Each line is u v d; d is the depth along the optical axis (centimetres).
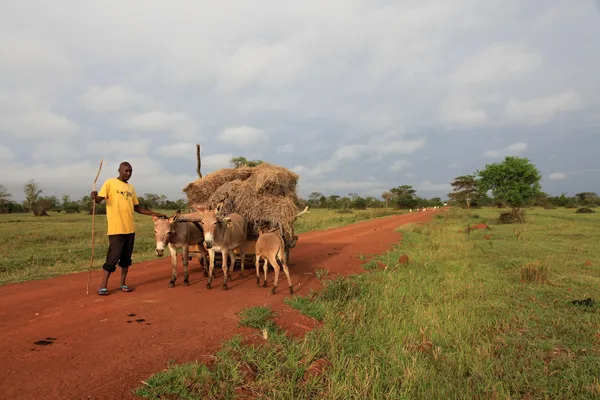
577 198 7519
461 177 7300
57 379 361
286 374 415
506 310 678
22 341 447
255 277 877
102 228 2517
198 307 614
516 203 2752
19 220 3719
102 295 678
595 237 1700
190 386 371
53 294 685
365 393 389
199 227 805
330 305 654
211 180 959
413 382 415
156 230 700
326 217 3822
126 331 494
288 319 583
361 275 927
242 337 491
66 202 6319
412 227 2603
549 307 693
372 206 8719
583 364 462
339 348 493
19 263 1130
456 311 647
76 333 480
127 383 365
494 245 1480
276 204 898
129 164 708
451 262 1128
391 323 588
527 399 400
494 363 472
